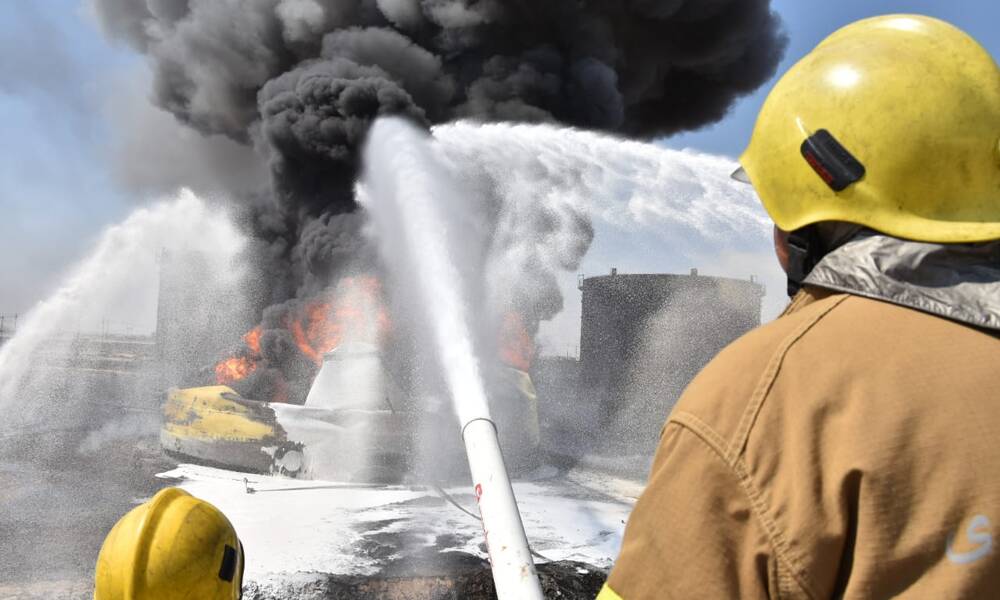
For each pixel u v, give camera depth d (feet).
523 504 26.68
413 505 25.13
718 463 3.17
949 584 2.69
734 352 3.47
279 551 19.54
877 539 2.82
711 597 3.07
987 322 3.14
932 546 2.76
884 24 4.22
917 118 3.72
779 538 2.97
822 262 3.61
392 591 16.97
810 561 2.92
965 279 3.33
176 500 6.38
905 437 2.89
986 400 2.93
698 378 3.54
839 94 3.89
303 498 25.79
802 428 3.07
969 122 3.73
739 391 3.27
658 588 3.18
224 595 6.26
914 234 3.52
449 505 25.29
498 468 6.26
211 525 6.28
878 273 3.40
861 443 2.92
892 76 3.83
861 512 2.87
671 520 3.21
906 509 2.83
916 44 3.97
